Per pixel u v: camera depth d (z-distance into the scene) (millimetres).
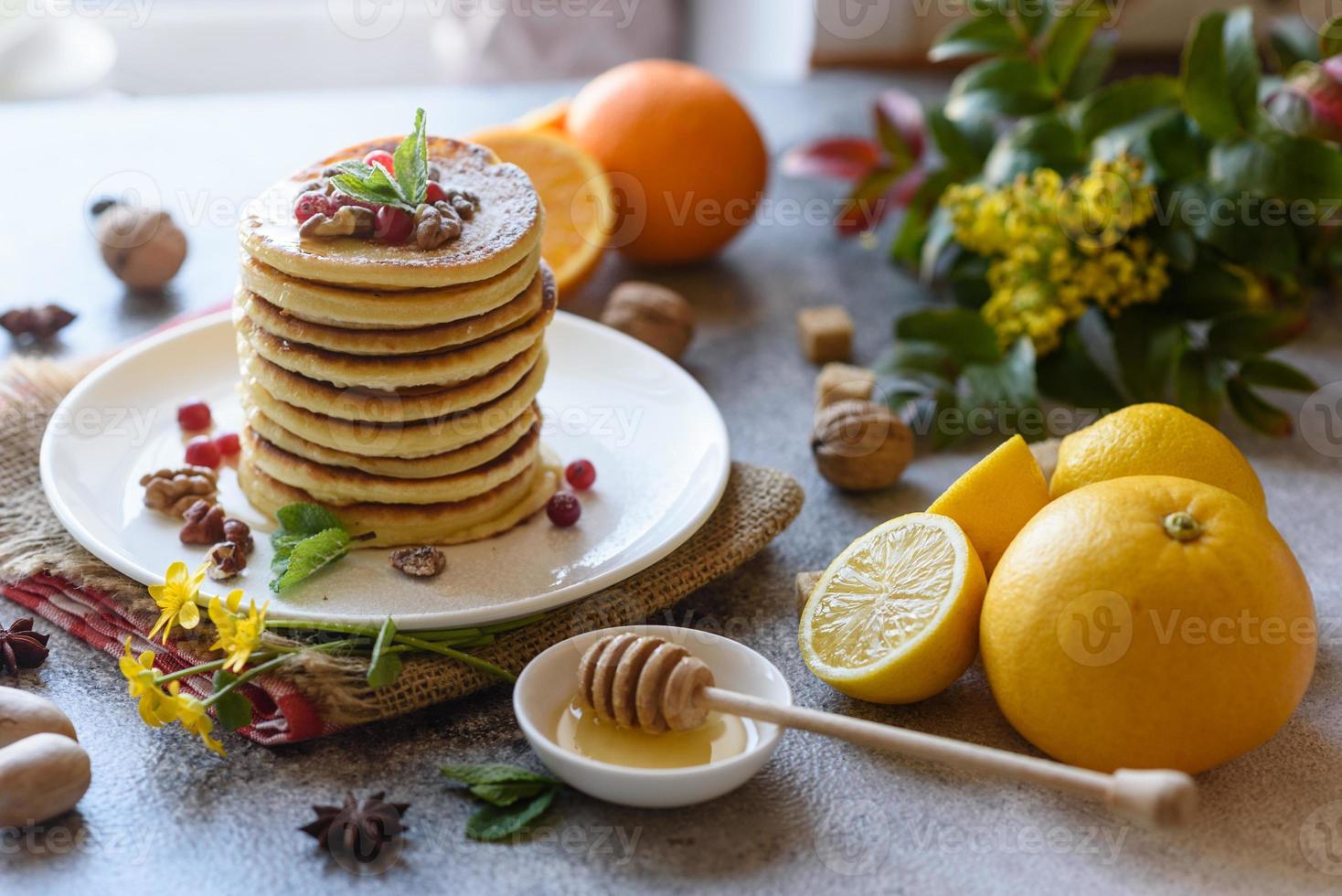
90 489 722
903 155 970
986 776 640
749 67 1354
